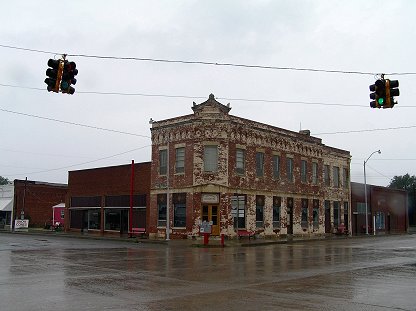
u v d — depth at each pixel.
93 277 15.19
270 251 28.56
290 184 46.41
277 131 45.16
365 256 24.78
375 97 18.91
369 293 12.31
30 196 67.19
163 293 12.08
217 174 38.72
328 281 14.61
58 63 16.88
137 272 16.70
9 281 14.09
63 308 10.02
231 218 39.00
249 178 41.31
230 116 40.06
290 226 46.44
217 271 17.20
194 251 28.41
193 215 38.53
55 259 21.50
